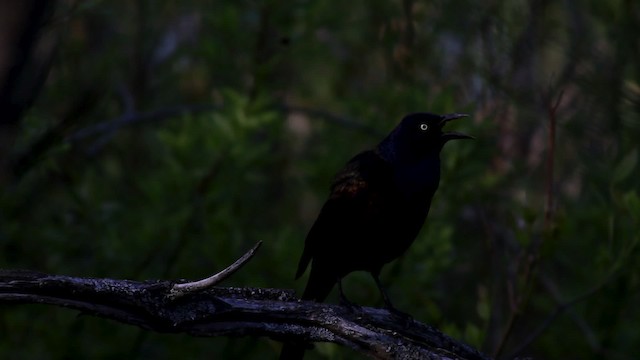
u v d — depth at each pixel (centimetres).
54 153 1034
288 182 1659
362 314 698
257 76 1269
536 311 1487
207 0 1600
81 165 1354
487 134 1267
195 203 1127
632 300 1346
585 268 1199
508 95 1353
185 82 1800
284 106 1387
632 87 1170
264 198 1639
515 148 1441
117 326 1136
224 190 1145
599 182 1238
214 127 1115
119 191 1420
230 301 638
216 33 1380
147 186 1137
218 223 1098
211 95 1622
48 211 1245
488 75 1381
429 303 1074
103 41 1794
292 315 659
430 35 1528
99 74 1583
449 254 1225
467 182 1141
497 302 1192
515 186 1405
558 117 1295
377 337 666
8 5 525
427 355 668
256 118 1116
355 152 1407
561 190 1352
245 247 1354
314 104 1712
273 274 1135
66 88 1476
